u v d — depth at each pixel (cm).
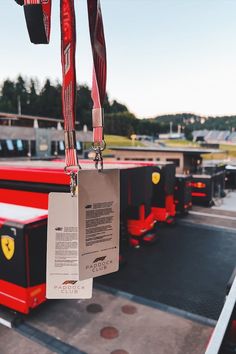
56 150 2427
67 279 127
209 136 15738
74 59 91
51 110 10700
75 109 96
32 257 497
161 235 1034
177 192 1280
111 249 122
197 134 16700
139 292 628
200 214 1345
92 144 109
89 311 551
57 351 443
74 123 97
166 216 1110
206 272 735
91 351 444
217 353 178
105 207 119
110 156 1731
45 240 520
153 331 493
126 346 455
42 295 522
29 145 2206
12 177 671
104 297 605
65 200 122
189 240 983
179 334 487
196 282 680
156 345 458
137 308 564
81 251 115
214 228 1123
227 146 6988
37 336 477
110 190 119
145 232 909
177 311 555
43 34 81
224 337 189
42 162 877
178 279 693
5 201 695
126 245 900
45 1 83
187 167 1606
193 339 474
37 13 78
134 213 875
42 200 641
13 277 501
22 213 548
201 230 1098
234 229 1109
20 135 2145
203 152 1518
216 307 571
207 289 645
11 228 489
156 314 545
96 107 102
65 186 604
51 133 2384
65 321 519
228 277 707
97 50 95
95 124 104
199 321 523
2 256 513
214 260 813
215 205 1549
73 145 99
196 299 602
